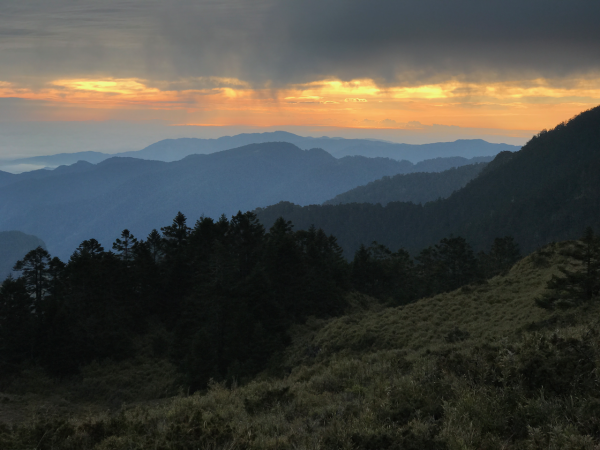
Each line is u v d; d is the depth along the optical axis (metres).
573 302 24.56
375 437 6.48
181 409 9.61
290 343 42.97
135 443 7.36
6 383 39.81
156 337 51.72
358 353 29.84
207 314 47.56
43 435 7.87
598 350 7.73
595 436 5.69
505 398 7.08
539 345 8.14
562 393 6.91
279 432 8.04
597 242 24.97
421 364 10.30
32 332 45.16
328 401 9.70
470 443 5.89
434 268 90.94
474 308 32.09
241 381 35.34
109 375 42.56
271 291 50.88
